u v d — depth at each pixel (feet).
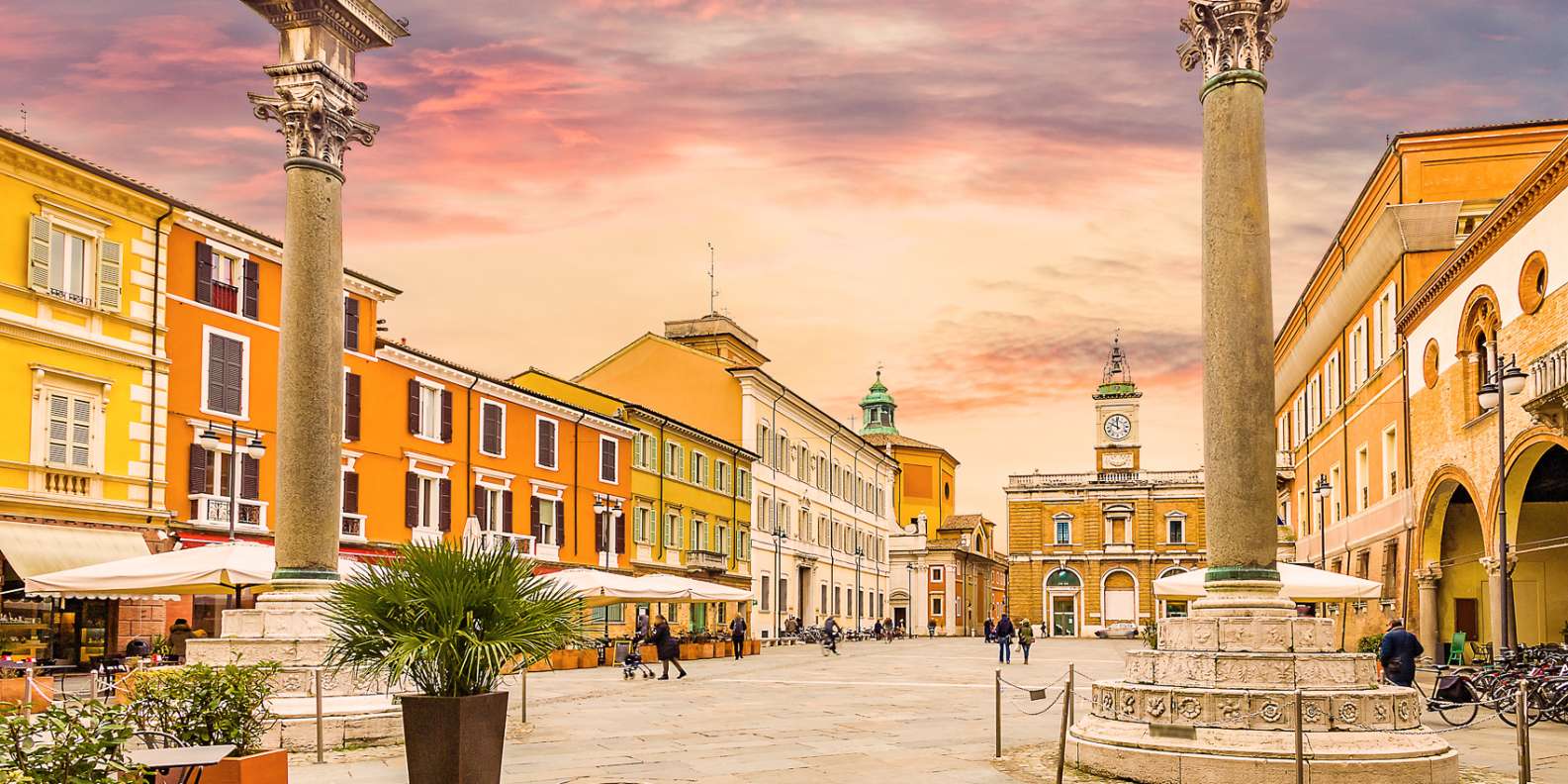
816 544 262.47
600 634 144.05
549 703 83.10
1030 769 47.55
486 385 150.82
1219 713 42.37
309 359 55.31
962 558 343.26
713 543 208.13
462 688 36.01
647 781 44.93
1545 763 51.03
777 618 231.50
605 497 176.24
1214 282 45.85
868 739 58.80
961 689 98.27
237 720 39.32
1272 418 45.42
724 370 222.28
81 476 98.53
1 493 91.25
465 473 147.02
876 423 417.08
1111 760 44.32
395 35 62.13
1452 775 41.83
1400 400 125.80
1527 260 90.74
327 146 56.95
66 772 24.76
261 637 53.98
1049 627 359.66
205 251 111.86
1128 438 363.97
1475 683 74.38
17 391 94.07
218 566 66.54
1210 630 44.16
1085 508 361.92
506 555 37.76
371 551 127.24
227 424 113.09
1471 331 105.09
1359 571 145.59
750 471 223.71
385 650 36.14
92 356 99.96
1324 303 162.61
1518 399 91.91
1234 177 45.80
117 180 101.60
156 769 30.45
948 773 46.62
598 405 185.78
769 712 75.41
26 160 94.99
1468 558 117.19
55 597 95.30
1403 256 124.47
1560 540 112.37
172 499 107.24
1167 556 353.92
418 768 34.86
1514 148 123.54
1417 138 125.80
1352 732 41.57
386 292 133.18
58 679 86.94
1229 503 45.09
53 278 97.71
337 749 52.19
